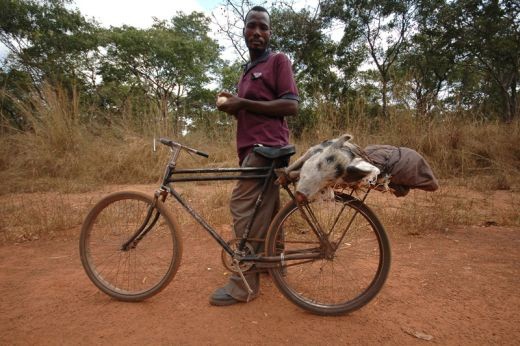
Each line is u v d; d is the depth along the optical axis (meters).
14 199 5.97
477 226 4.29
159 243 3.90
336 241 2.60
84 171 7.56
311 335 2.23
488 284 2.86
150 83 25.28
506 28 17.80
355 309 2.43
